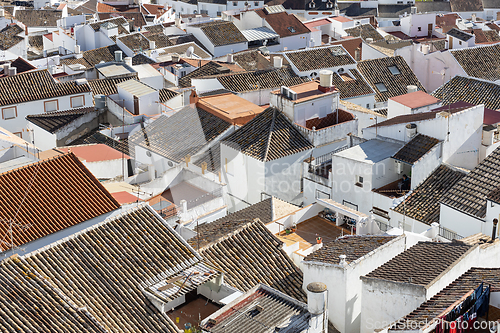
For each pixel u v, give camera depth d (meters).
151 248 27.77
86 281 25.64
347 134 49.25
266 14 93.56
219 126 38.00
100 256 26.83
